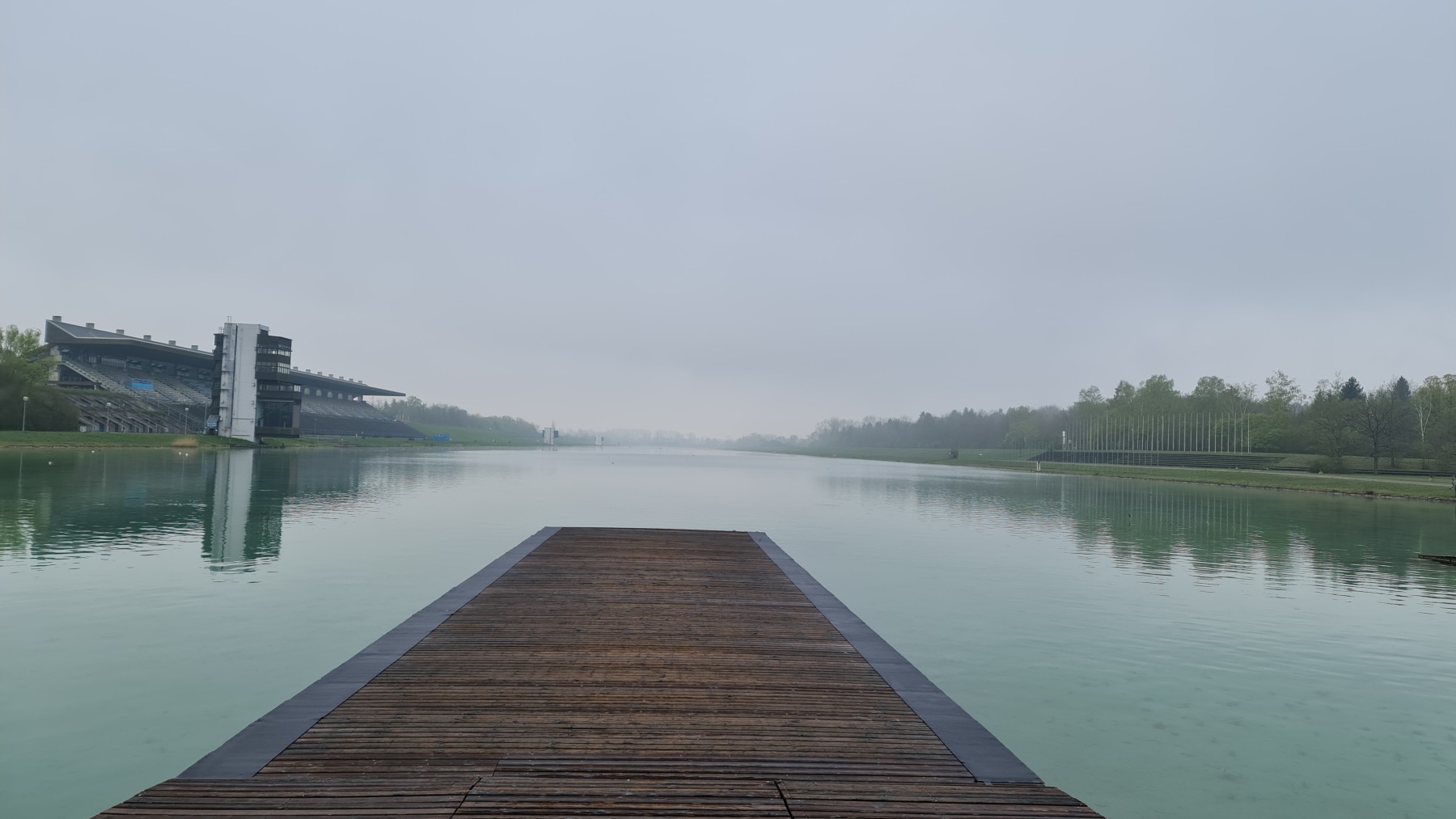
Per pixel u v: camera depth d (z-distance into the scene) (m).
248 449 85.81
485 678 7.61
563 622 10.16
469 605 11.18
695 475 71.69
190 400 119.88
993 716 8.74
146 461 53.03
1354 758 7.77
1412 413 97.81
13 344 92.44
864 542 23.73
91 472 40.06
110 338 108.94
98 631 11.02
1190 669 10.62
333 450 101.25
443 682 7.45
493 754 5.73
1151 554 21.75
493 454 130.75
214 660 9.79
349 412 167.75
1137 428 141.00
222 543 18.98
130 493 30.16
